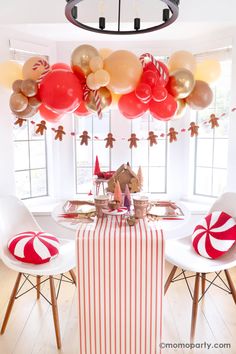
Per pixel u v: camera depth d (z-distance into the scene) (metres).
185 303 2.44
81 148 3.47
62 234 3.19
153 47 3.20
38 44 3.09
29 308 2.37
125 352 1.75
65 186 3.47
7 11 2.75
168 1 1.39
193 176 3.46
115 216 1.95
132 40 3.20
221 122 3.24
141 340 1.74
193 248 2.26
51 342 2.01
